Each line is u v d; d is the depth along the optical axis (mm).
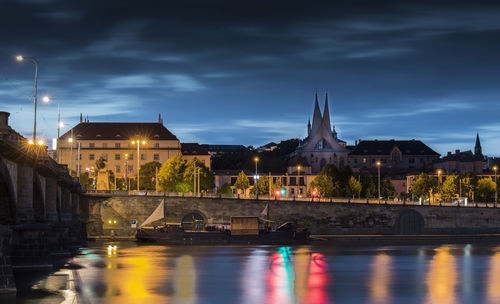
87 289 82125
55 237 118250
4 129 68438
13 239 89250
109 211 183750
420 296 80438
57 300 72438
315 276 99438
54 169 103438
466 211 197875
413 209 196375
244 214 190625
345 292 83125
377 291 84188
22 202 86500
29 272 90500
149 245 162375
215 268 109250
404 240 183875
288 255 135250
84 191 175750
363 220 194875
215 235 169750
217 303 74000
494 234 195125
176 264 114938
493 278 98312
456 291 84688
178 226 173625
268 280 94062
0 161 73812
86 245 155250
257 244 170000
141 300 74938
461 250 150125
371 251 146625
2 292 67750
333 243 172750
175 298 76875
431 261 123688
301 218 193000
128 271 102312
